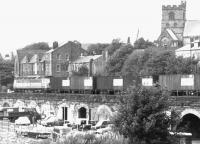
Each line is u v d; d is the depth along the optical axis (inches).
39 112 4399.6
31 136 3319.4
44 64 7253.9
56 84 4623.5
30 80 5191.9
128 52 6304.1
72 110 3922.2
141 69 5354.3
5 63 7687.0
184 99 2888.8
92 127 3388.3
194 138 3029.0
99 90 4028.1
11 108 4530.0
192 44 6441.9
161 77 3427.7
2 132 3572.8
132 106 2082.9
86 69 6555.1
